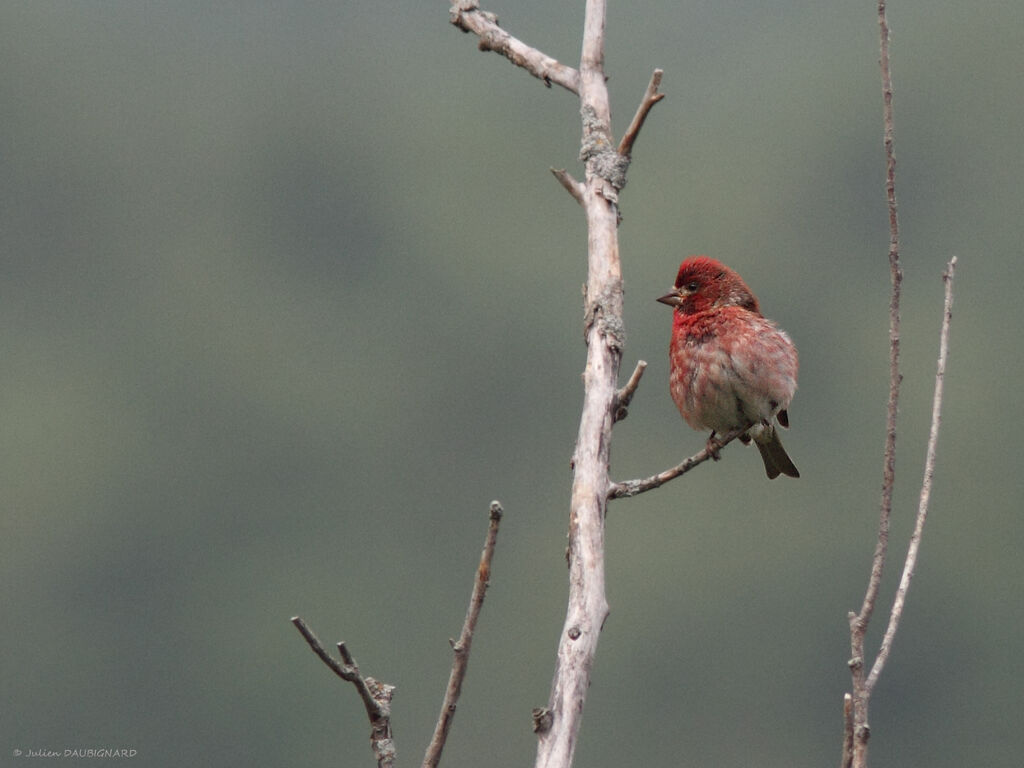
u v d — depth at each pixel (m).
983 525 23.67
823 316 29.58
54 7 41.50
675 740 22.39
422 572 25.73
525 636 23.66
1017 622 22.89
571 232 33.75
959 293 29.25
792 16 39.94
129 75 39.56
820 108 34.41
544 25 39.97
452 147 36.41
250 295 31.70
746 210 31.75
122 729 24.27
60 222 34.91
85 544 26.39
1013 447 25.23
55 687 24.62
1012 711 22.41
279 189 35.75
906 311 28.98
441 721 3.50
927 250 30.98
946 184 32.50
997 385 26.36
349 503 27.12
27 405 28.17
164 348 29.95
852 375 27.64
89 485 27.09
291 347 30.44
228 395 28.73
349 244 33.56
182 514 26.34
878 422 26.36
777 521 24.34
